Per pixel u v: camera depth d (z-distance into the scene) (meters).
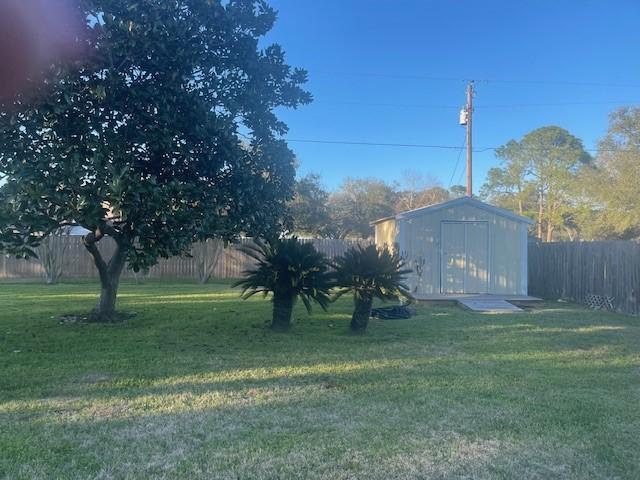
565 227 41.94
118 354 6.68
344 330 8.63
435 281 13.82
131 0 6.95
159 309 10.89
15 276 19.11
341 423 4.23
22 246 6.93
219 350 6.97
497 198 45.72
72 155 6.58
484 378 5.66
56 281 18.23
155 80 7.48
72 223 7.57
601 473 3.36
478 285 13.84
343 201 38.66
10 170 6.48
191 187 7.24
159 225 7.05
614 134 29.80
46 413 4.42
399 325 9.24
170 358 6.48
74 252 19.33
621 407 4.68
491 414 4.46
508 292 13.84
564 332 8.62
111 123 7.31
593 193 32.34
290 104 8.61
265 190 8.44
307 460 3.51
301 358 6.57
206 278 19.08
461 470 3.38
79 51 6.55
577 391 5.19
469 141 23.97
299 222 29.61
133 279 19.53
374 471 3.35
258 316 9.95
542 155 42.47
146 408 4.57
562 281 14.06
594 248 12.54
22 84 6.21
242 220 7.95
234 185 8.01
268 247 8.52
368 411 4.53
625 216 29.56
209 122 7.36
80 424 4.16
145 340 7.59
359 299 8.30
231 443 3.79
